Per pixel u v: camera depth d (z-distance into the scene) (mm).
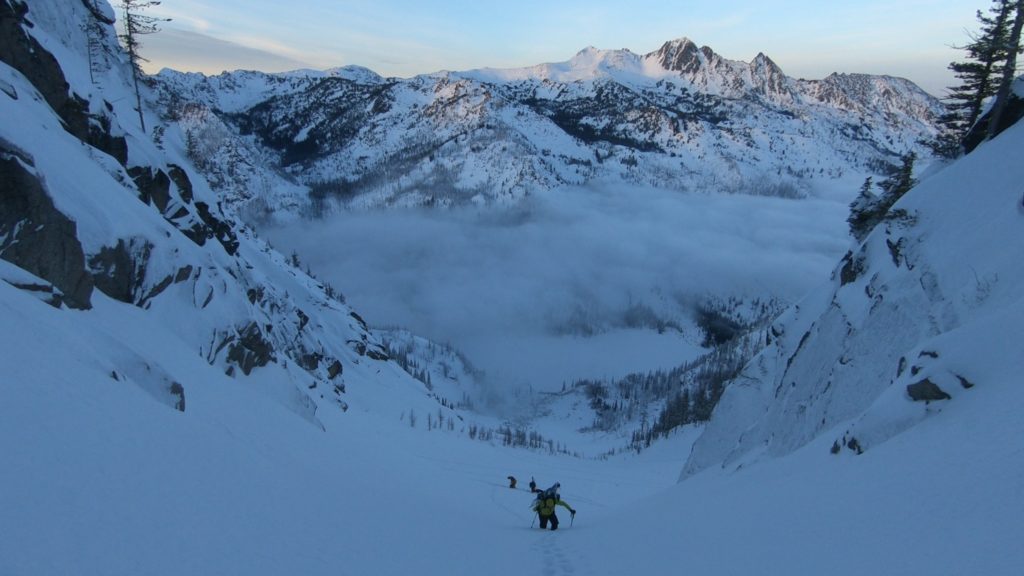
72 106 37156
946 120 47656
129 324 26203
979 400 14648
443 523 23625
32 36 35469
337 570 12547
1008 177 25531
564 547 21094
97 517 9820
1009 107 34250
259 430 25031
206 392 25422
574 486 76562
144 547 9703
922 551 9266
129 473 12055
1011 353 15570
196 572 9695
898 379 19344
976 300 21266
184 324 31812
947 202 28469
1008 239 22188
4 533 8141
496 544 21250
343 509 18375
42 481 9891
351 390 119750
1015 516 8750
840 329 30953
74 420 12625
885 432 17219
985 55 45188
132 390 17156
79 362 15891
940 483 11555
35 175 22250
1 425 10641
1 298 16094
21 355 13938
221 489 14156
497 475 73375
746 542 14039
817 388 30141
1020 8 34188
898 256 28719
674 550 15945
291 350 76125
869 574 9336
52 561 8086
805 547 11859
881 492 12898
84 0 74875
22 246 21406
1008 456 10898
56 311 18406
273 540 12742
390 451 54188
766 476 23562
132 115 68312
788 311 48531
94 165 31750
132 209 31609
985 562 7938
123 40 68875
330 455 29859
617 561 16719
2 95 27281
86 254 26094
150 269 30375
